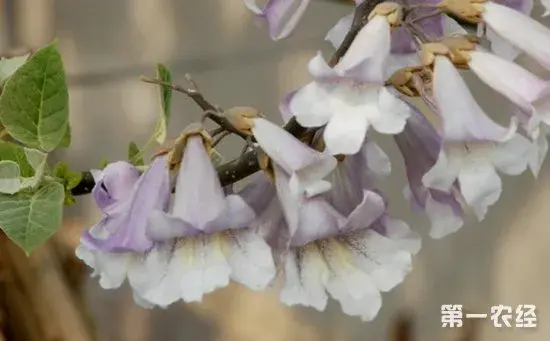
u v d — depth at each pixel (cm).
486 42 89
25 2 153
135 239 81
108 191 85
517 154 81
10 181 87
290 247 83
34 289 130
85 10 158
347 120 80
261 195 84
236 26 157
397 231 85
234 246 82
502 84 82
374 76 81
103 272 82
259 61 158
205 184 82
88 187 93
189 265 81
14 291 129
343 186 85
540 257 156
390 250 84
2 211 85
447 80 82
